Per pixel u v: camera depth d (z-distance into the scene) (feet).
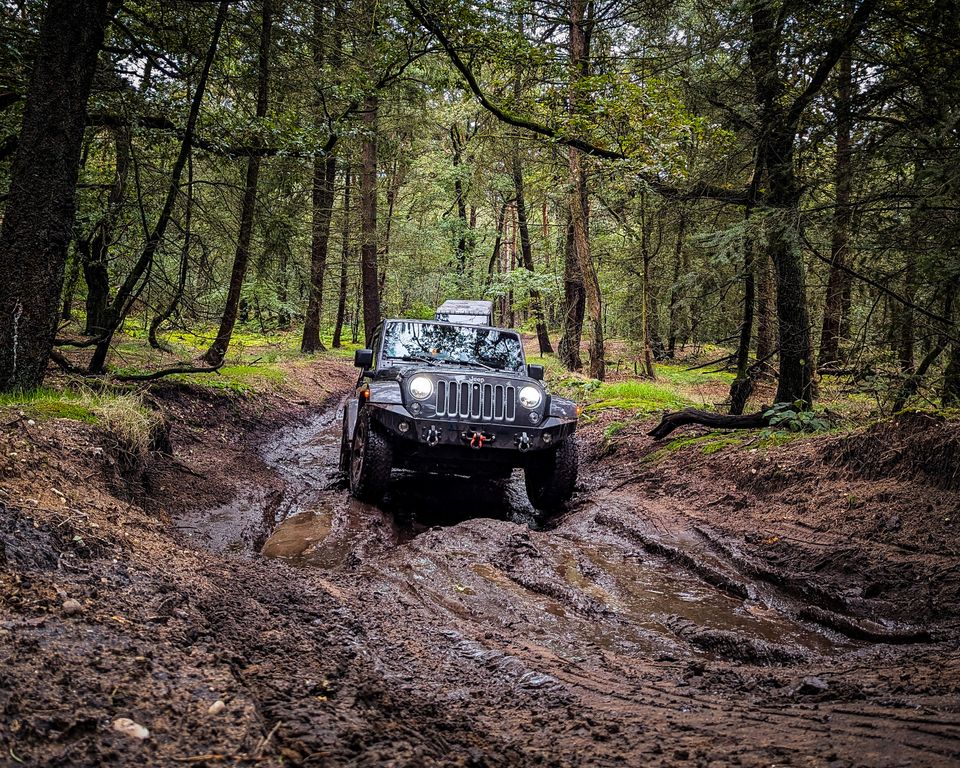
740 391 33.19
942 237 20.76
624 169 33.40
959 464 16.79
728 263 25.54
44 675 6.72
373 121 64.34
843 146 24.62
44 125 21.36
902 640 12.40
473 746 7.39
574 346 76.28
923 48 21.95
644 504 22.68
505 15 33.73
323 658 9.82
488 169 92.89
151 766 5.58
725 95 28.40
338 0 34.17
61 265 21.91
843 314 30.42
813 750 6.97
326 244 82.89
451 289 115.34
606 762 6.98
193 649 8.44
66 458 15.85
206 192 33.81
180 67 29.53
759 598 15.03
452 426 21.85
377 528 19.98
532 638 12.48
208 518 19.83
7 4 27.71
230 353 61.26
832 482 19.57
